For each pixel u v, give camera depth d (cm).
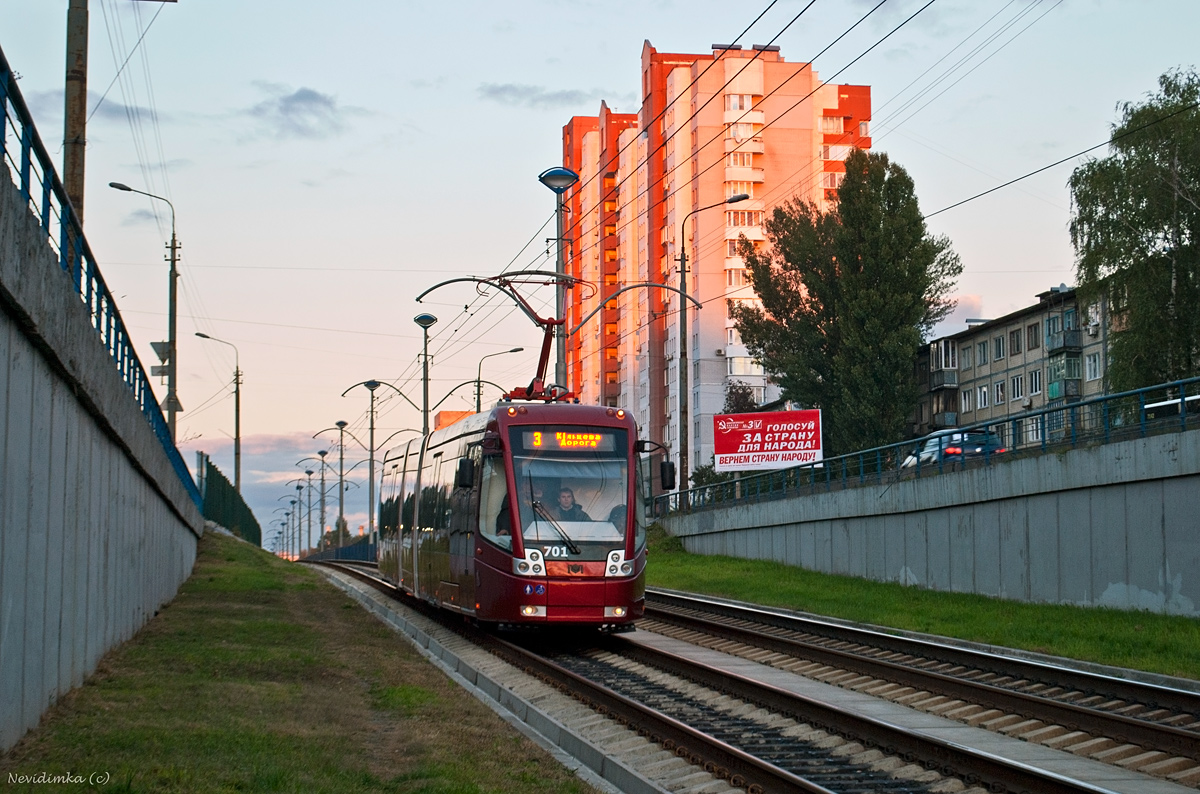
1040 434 2459
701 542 4444
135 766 832
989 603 2414
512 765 960
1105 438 2217
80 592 1264
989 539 2567
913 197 5569
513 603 1831
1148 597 2069
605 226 10644
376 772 907
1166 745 1048
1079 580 2259
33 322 986
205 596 2669
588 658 1811
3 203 895
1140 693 1303
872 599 2662
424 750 997
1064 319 6066
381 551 3269
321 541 9444
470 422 2217
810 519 3475
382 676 1453
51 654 1091
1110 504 2177
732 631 2048
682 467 4766
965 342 7019
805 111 8550
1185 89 4262
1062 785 835
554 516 1866
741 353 8331
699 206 8469
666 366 9031
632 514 1908
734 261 8406
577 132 11262
